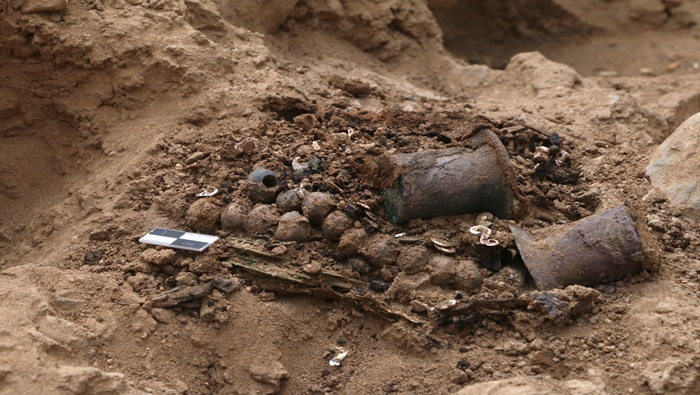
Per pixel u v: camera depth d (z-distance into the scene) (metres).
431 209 1.34
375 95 1.60
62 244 1.38
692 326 1.26
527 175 1.42
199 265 1.31
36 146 1.51
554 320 1.26
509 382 1.22
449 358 1.26
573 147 1.50
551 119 1.58
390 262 1.31
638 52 2.24
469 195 1.34
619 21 2.31
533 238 1.32
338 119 1.47
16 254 1.42
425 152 1.35
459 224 1.34
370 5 1.77
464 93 1.75
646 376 1.23
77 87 1.50
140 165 1.42
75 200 1.43
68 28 1.49
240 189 1.37
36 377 1.20
